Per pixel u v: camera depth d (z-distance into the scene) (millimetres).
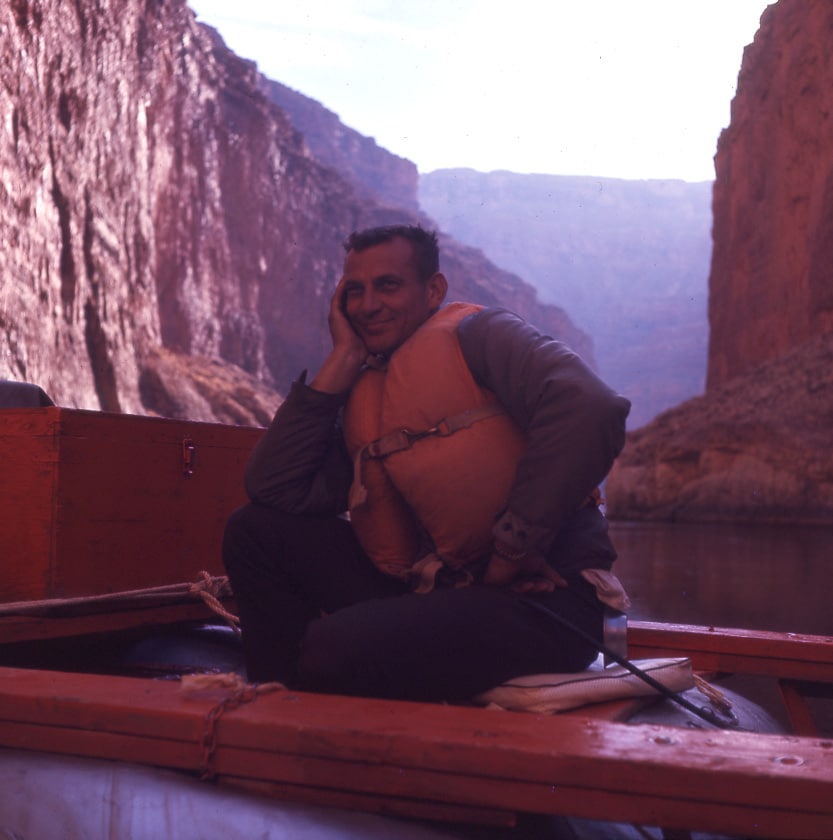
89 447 2246
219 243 73188
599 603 1725
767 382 35688
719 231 55031
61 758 1411
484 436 1655
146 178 54625
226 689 1446
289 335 87375
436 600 1594
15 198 37375
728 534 20016
